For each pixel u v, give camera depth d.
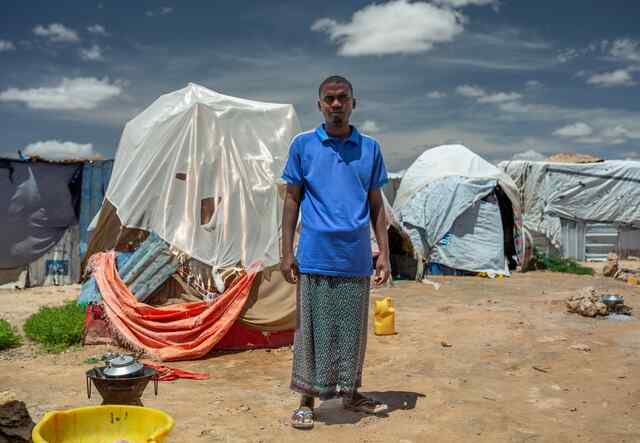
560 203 22.42
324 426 5.11
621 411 5.53
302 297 5.11
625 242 22.59
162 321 7.89
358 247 5.01
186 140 8.85
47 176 14.72
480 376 6.69
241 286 8.07
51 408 5.50
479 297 12.84
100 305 8.06
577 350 7.72
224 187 8.67
